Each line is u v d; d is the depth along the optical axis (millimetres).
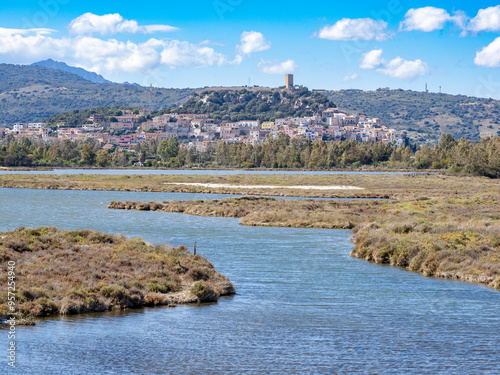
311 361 36500
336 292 54312
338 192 178625
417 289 56062
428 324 44562
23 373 33469
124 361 35812
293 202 135500
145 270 55719
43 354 36500
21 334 40031
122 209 128875
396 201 142375
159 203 132750
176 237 87375
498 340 40969
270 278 59938
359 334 41906
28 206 131625
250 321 44656
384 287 56844
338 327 43500
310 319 45438
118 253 63312
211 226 101312
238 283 57531
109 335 40500
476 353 38375
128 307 47875
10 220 105188
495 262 62719
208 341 39781
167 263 59531
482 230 81625
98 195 166125
